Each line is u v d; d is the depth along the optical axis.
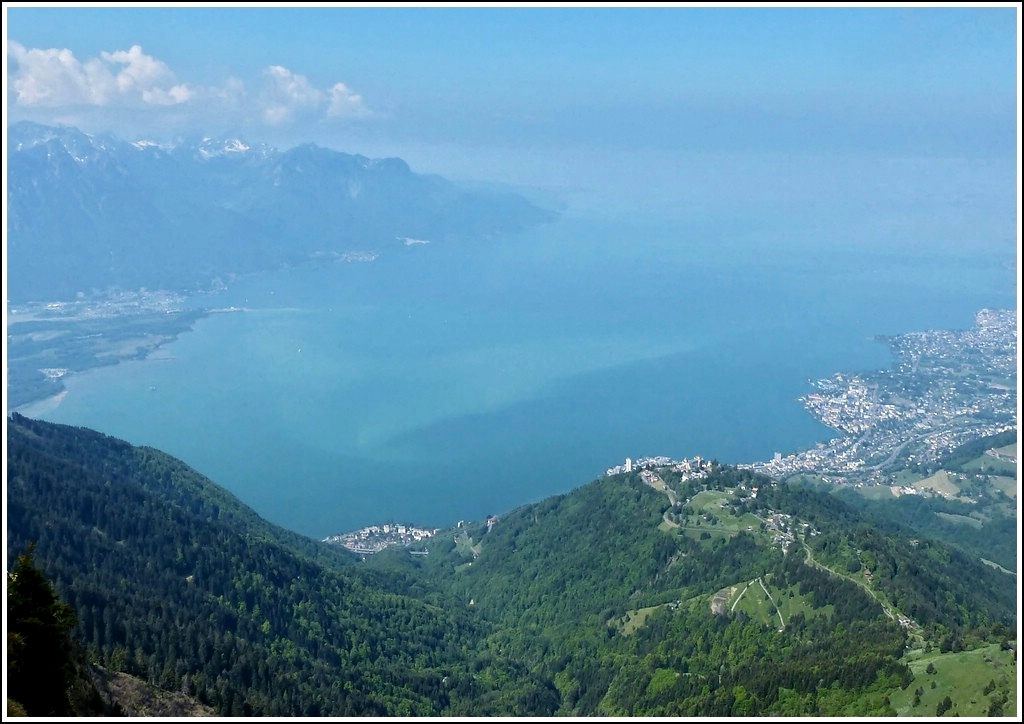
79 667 111.44
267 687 148.25
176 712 121.31
